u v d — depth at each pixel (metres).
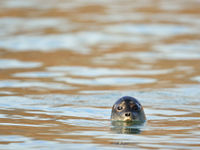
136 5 104.81
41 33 77.00
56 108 38.59
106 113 37.41
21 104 39.62
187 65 56.53
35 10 98.06
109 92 44.69
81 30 80.06
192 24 83.75
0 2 107.06
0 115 35.72
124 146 27.41
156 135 30.27
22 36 74.56
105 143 28.17
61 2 108.56
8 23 85.06
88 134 30.48
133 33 77.62
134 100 35.84
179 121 34.59
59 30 79.62
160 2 108.62
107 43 70.69
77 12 96.38
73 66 56.69
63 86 47.00
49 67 56.19
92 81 49.53
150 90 45.34
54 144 27.83
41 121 34.16
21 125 32.78
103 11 97.62
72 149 26.73
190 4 105.25
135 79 50.34
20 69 54.84
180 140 28.89
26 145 27.56
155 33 77.44
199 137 29.64
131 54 63.72
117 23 85.50
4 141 28.42
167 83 48.22
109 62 59.00
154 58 61.00
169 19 88.75
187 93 43.94
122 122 34.31
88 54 63.84
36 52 64.31
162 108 38.91
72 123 33.75
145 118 35.62
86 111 37.88
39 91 44.75
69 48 67.25
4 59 59.97
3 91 44.38
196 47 67.12
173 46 68.06
